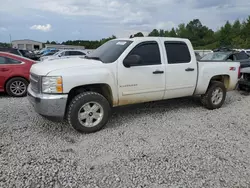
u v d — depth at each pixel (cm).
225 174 273
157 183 255
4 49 1356
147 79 438
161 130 410
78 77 367
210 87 535
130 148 338
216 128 423
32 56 1686
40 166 285
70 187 247
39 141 358
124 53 415
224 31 5759
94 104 394
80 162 297
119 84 410
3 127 412
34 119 457
